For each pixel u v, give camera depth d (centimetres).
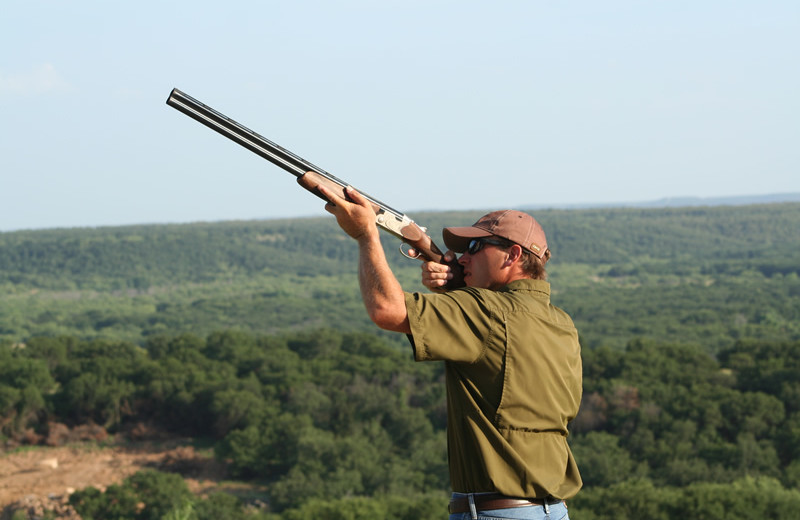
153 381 7825
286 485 5947
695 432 6238
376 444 6731
